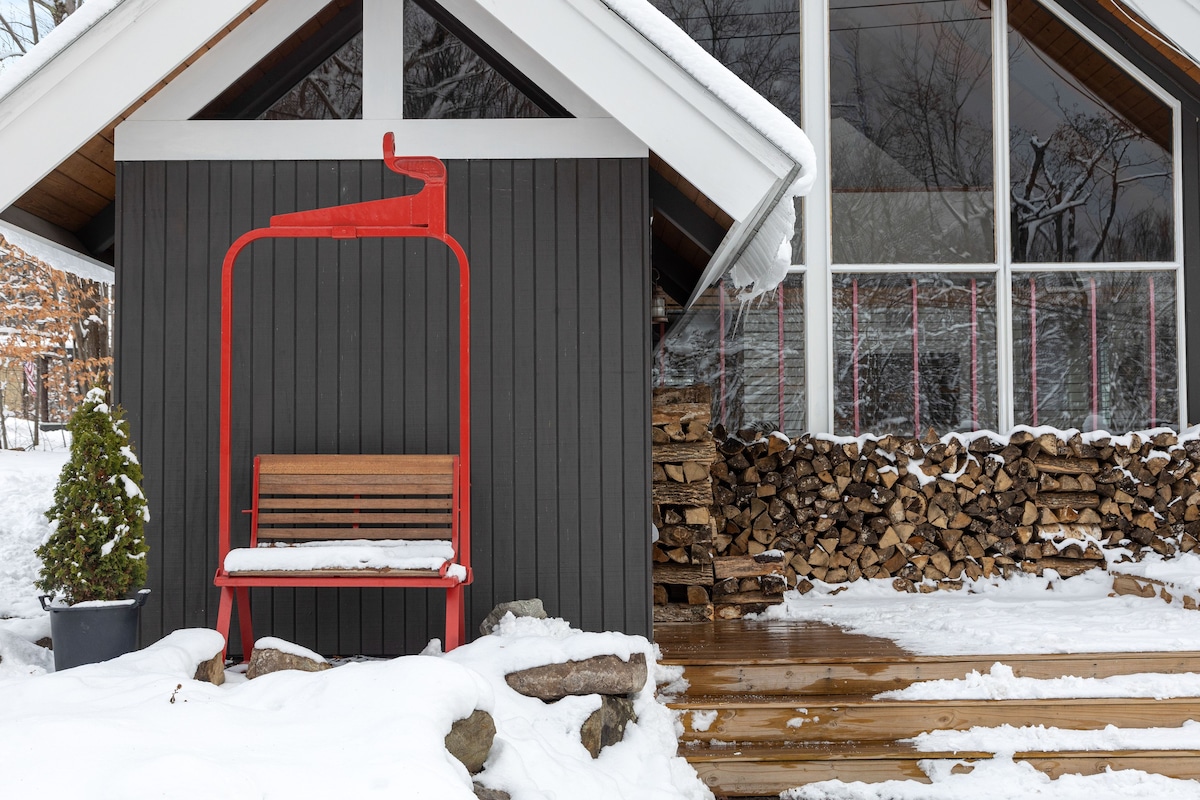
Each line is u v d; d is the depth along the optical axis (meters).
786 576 6.02
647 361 4.27
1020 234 6.52
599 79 3.90
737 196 3.87
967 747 3.87
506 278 4.29
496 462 4.26
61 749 2.10
